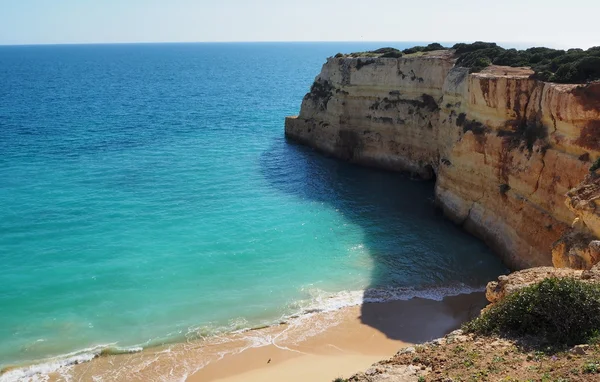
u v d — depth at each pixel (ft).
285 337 83.56
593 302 47.29
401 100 177.17
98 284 98.27
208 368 75.61
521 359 43.83
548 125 102.99
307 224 130.21
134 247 114.11
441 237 122.62
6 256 108.17
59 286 97.14
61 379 72.84
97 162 183.83
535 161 102.94
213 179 168.14
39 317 87.51
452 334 53.06
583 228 79.30
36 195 145.79
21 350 79.10
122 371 74.79
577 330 46.37
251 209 140.56
